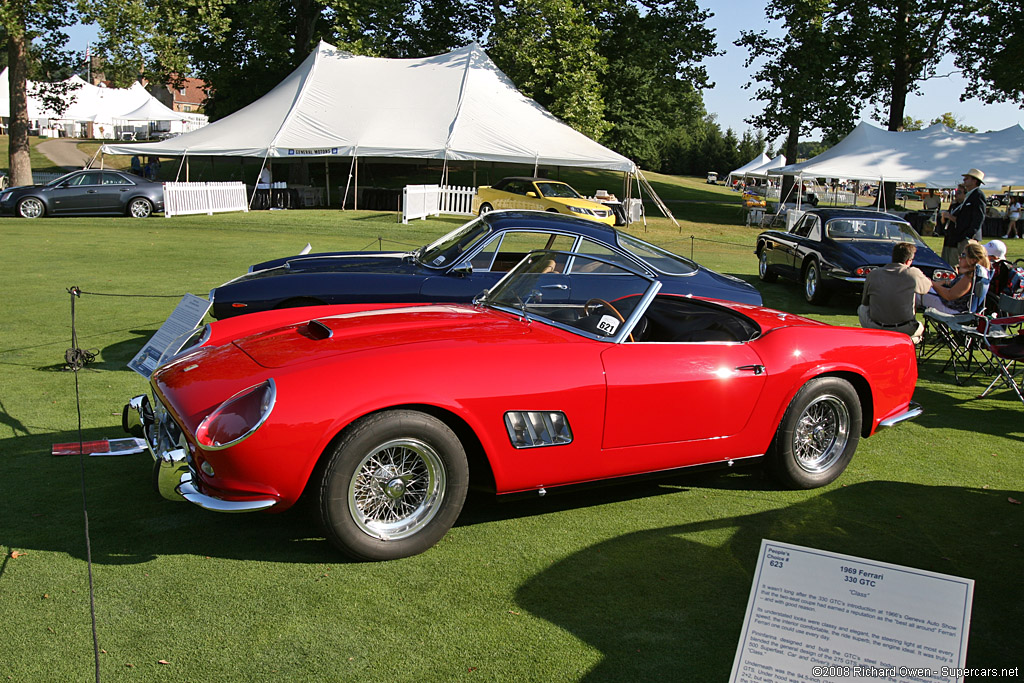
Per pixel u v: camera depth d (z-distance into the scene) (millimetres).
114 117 56031
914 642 2355
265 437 3115
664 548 3658
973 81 32875
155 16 26688
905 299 7168
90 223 19828
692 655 2828
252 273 7129
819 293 11500
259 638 2840
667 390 3832
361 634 2889
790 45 34406
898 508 4199
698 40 37188
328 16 34750
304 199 28281
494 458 3541
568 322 4086
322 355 3506
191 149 24203
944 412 6125
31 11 24969
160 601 3049
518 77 31188
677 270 6992
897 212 28344
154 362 5480
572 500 4215
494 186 24266
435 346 3578
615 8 35281
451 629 2939
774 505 4207
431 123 24938
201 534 3629
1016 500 4355
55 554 3363
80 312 8719
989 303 7820
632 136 53344
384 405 3260
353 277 6477
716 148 95562
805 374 4211
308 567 3361
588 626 2988
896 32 32312
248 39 33156
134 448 4559
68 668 2623
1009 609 3197
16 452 4520
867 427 4629
